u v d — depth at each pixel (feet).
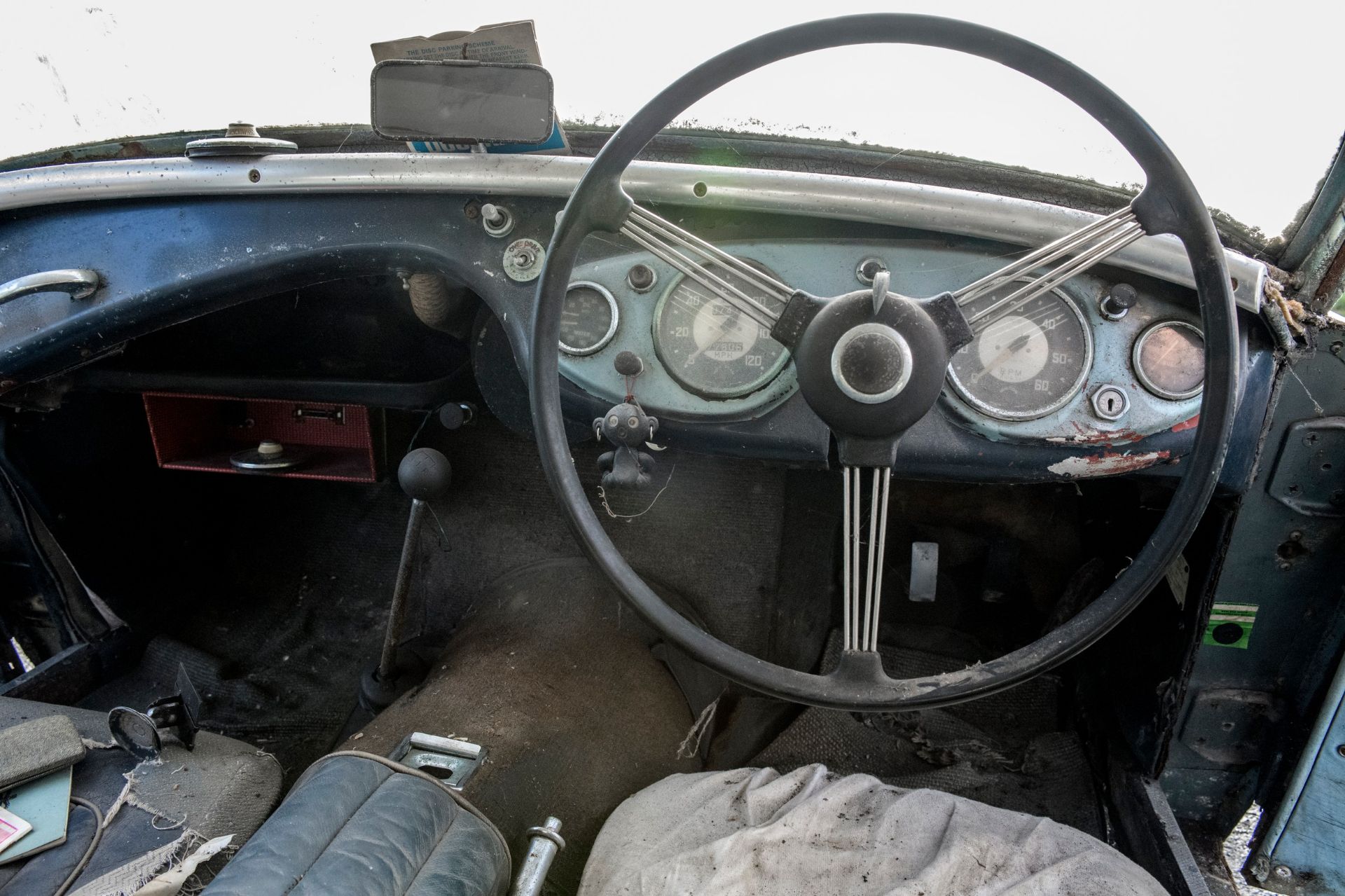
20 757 3.16
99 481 5.55
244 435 6.02
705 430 3.66
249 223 3.95
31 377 4.29
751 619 5.42
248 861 2.46
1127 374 3.44
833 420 2.91
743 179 3.56
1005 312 2.92
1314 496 3.95
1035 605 5.41
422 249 3.83
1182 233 2.75
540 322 3.09
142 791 3.23
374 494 6.10
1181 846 3.91
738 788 3.65
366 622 5.91
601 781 3.88
